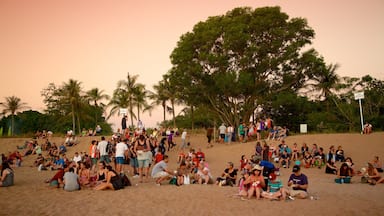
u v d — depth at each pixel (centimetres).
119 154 1658
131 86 5728
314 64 3794
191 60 3756
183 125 6800
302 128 3309
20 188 1384
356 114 4578
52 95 7025
